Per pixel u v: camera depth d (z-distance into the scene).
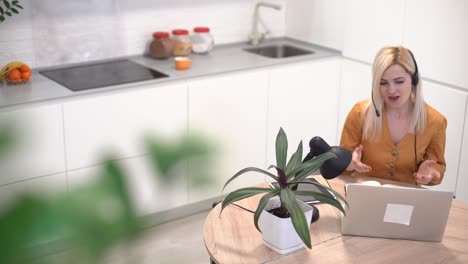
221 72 3.64
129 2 3.84
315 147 2.00
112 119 3.26
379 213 1.95
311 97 4.07
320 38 4.33
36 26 3.54
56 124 3.07
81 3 3.66
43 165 3.08
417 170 2.55
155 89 3.37
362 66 3.98
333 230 2.04
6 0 3.38
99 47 3.81
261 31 4.52
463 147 3.49
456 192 3.59
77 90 3.19
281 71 3.86
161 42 3.85
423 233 1.96
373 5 3.84
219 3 4.23
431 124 2.47
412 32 3.65
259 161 3.96
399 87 2.38
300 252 1.88
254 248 1.90
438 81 3.58
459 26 3.37
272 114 3.91
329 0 4.17
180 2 4.05
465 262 1.86
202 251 3.34
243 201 2.24
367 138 2.55
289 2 4.53
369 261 1.84
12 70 3.25
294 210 1.65
